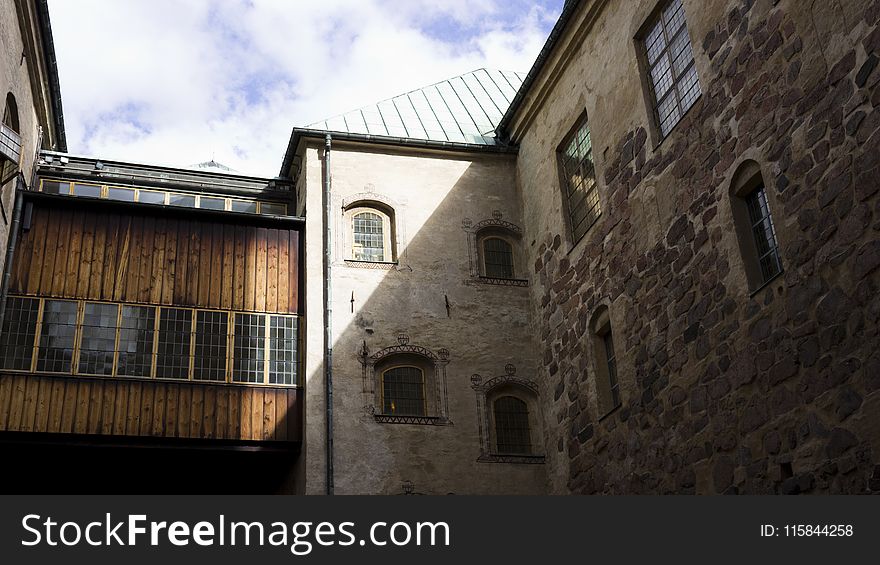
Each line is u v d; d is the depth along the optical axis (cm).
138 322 1880
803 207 1270
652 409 1574
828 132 1242
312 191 2116
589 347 1819
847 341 1171
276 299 1988
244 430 1853
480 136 2320
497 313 2098
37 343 1808
